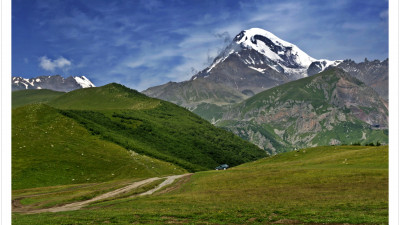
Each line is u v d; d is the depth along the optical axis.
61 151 154.50
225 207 56.38
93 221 45.91
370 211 46.69
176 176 122.69
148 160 173.50
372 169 81.69
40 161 138.12
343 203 53.69
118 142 195.62
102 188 96.81
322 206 52.38
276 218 44.94
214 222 44.12
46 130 175.00
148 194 82.25
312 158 127.75
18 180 120.94
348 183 70.50
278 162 137.25
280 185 77.12
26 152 144.12
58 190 100.19
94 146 172.50
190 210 54.09
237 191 75.44
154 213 51.41
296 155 141.12
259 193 70.38
